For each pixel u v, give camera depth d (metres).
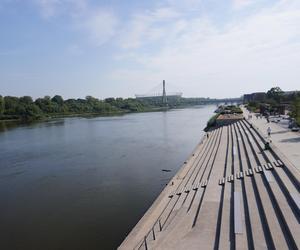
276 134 30.36
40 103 136.25
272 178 15.27
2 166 32.44
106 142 46.69
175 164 29.66
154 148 39.31
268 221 10.84
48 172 28.98
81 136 56.06
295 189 13.00
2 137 59.47
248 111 83.25
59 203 20.38
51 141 50.72
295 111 36.88
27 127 82.38
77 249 14.26
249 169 18.31
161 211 15.21
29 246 14.76
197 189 17.14
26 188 24.11
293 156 18.98
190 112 144.00
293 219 10.58
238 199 13.81
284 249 9.02
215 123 57.12
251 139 29.20
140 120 95.56
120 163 31.19
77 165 31.36
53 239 15.35
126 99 199.38
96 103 166.50
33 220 17.81
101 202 20.12
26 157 37.00
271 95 95.94
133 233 12.75
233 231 10.85
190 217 12.88
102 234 15.62
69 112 145.75
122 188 22.83
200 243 10.41
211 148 30.98
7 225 17.28
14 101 126.44
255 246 9.45
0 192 23.36
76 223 17.08
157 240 11.38
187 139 46.34
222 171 20.06
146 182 24.03
